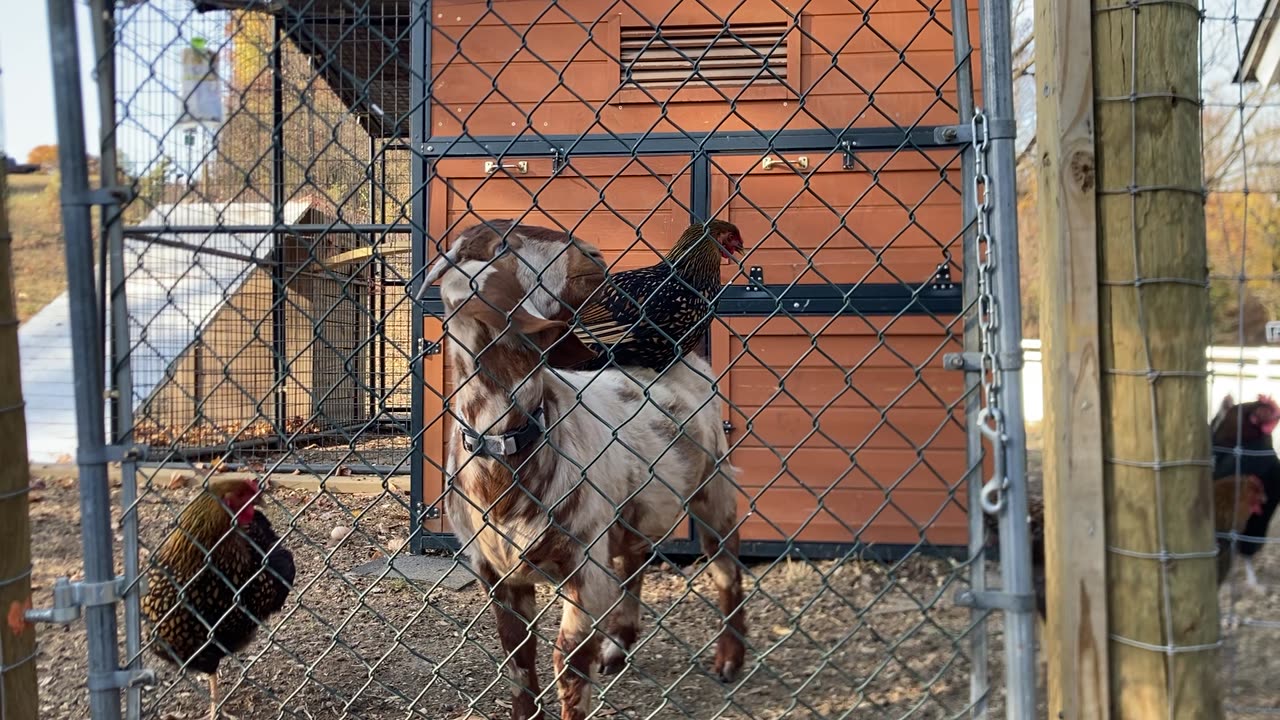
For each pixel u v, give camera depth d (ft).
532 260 7.42
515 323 7.05
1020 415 5.45
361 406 20.56
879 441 14.98
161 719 9.60
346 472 20.52
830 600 12.25
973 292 5.76
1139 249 5.51
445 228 16.11
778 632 11.76
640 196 15.99
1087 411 5.64
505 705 9.99
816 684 9.96
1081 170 5.61
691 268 11.28
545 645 12.06
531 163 16.03
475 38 16.07
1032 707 5.42
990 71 5.50
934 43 15.03
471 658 11.57
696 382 10.94
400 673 11.02
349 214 18.01
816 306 15.31
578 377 9.57
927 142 7.80
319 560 15.94
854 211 15.30
